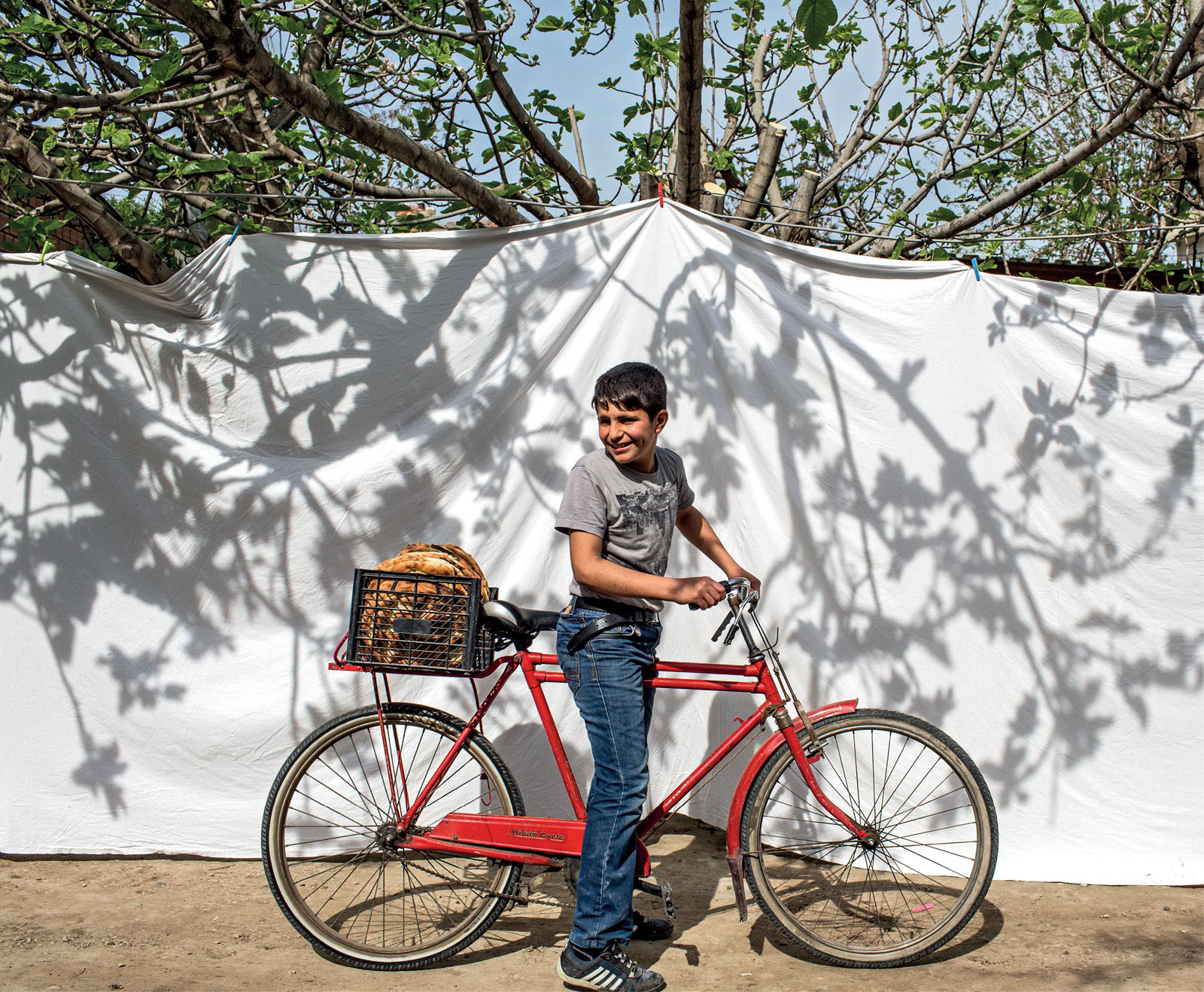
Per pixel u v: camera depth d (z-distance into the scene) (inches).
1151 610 135.0
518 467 142.8
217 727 139.9
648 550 106.2
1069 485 136.5
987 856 110.5
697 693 143.8
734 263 143.3
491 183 173.3
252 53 123.4
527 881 117.8
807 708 138.4
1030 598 136.5
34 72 149.5
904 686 137.6
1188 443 135.1
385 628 107.0
